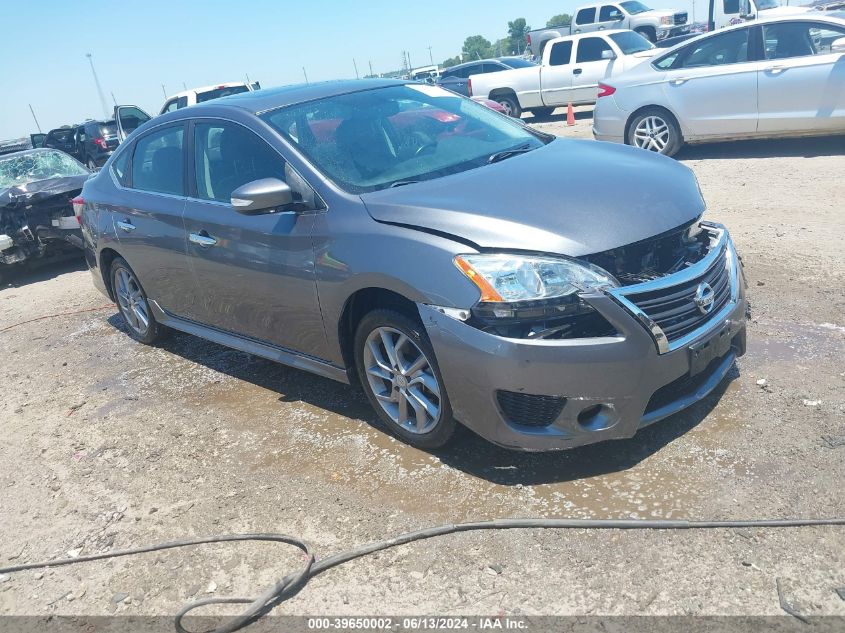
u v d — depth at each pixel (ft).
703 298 10.25
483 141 13.75
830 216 20.68
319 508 10.63
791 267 17.16
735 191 25.11
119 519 11.23
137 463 12.84
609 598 8.18
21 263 28.14
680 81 30.86
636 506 9.59
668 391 10.36
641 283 9.79
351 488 11.00
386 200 11.18
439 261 10.10
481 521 9.68
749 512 9.16
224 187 13.94
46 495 12.30
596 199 10.53
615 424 9.81
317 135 12.99
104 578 9.94
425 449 11.60
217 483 11.75
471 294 9.76
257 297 13.41
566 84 52.08
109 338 20.12
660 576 8.38
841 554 8.30
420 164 12.61
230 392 15.15
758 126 29.55
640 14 68.39
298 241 12.03
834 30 27.76
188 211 14.64
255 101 14.19
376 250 10.80
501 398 9.91
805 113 28.40
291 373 15.61
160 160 15.99
